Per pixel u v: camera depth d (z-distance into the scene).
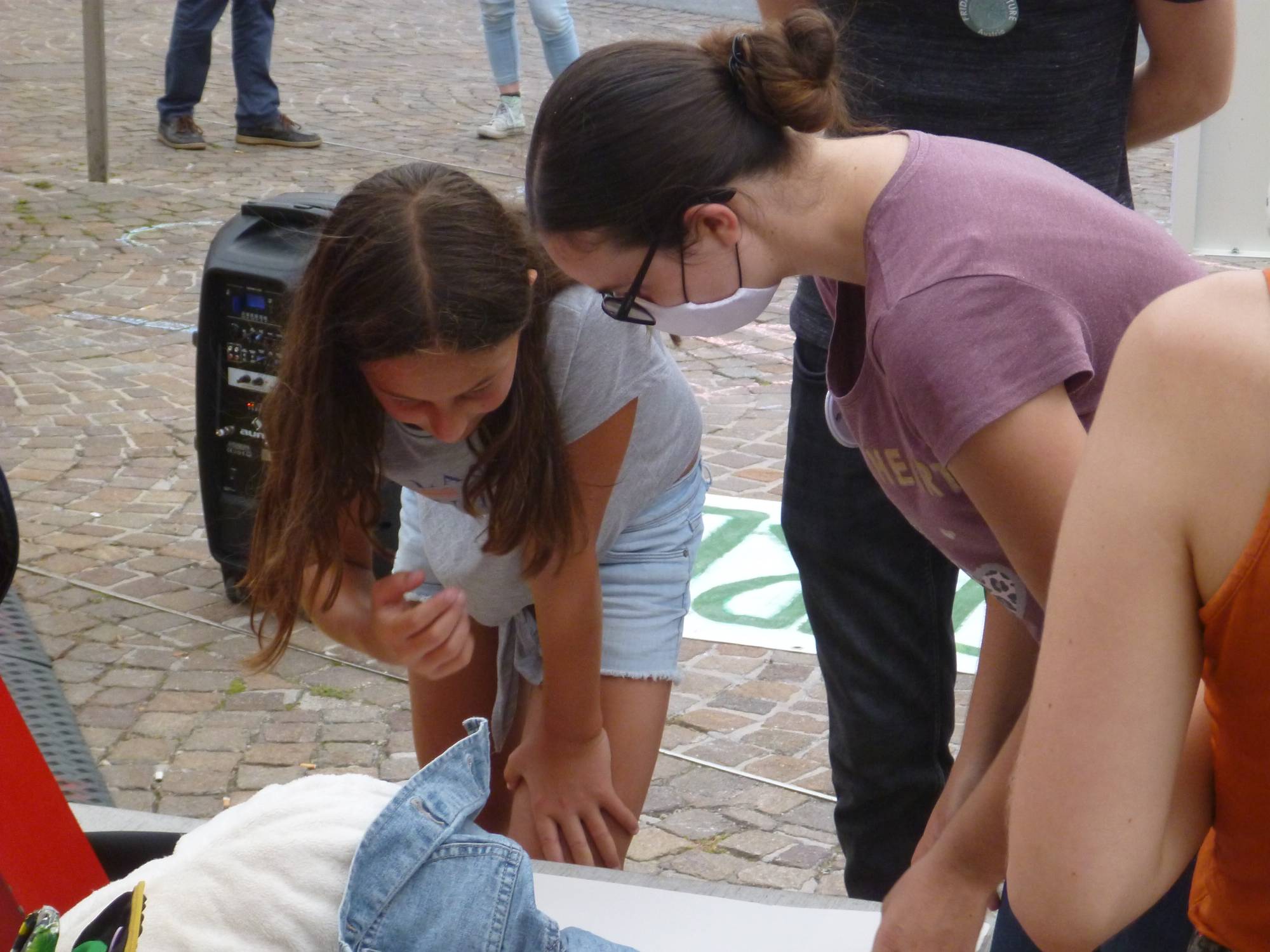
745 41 1.51
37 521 4.33
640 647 2.25
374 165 8.00
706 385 5.56
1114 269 1.43
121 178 7.73
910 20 2.11
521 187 7.52
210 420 3.71
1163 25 2.15
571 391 1.91
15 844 1.49
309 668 3.65
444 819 1.29
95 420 5.04
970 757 1.86
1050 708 1.00
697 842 3.01
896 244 1.45
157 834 1.71
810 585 2.47
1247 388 0.92
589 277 1.60
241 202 7.40
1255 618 0.94
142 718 3.41
